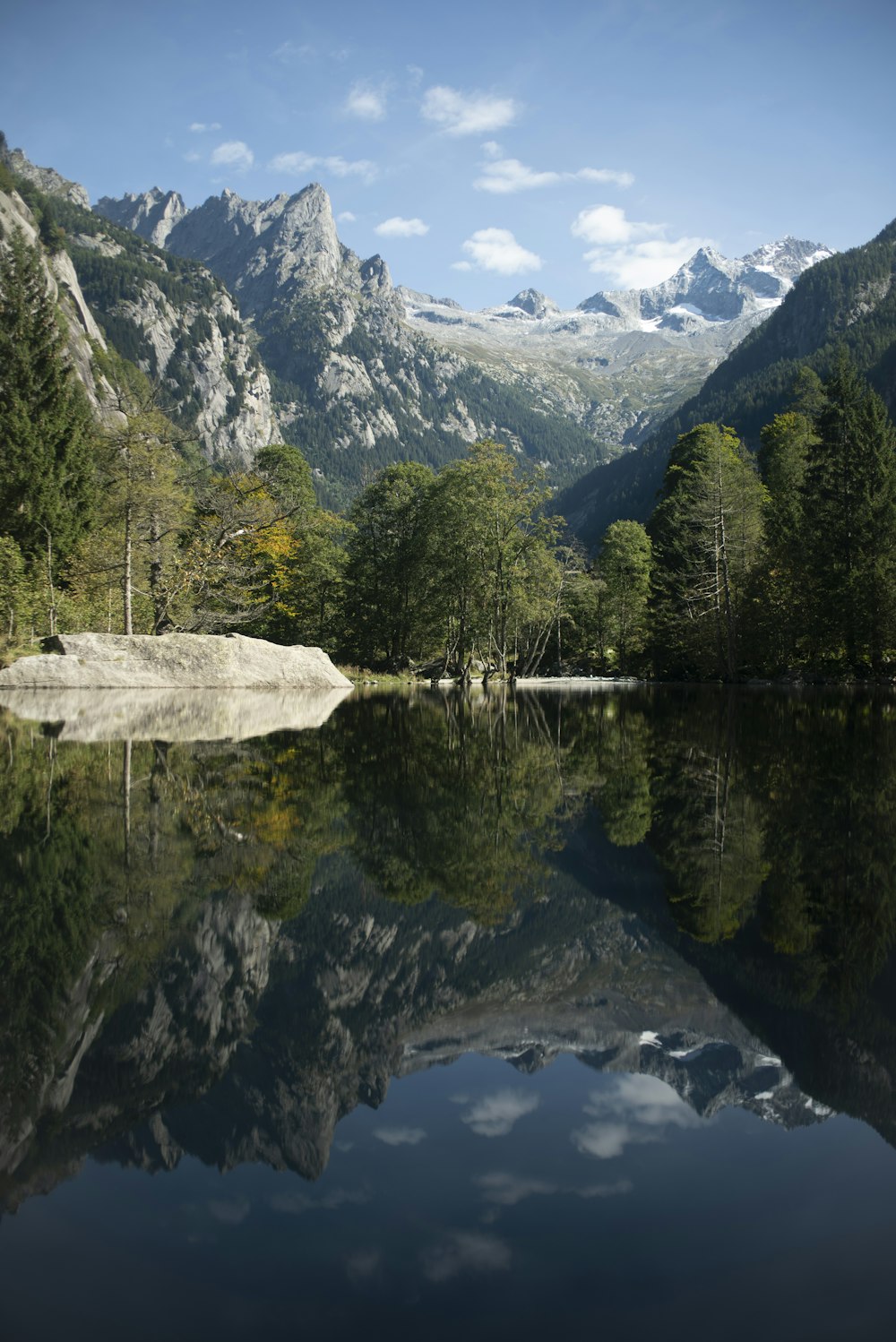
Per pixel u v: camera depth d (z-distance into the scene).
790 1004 2.98
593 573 63.06
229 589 40.19
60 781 8.39
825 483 38.38
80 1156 2.10
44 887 4.66
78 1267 1.71
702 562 44.81
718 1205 1.89
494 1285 1.59
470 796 7.75
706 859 5.23
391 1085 2.45
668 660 51.06
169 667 27.28
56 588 31.78
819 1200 1.87
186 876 4.91
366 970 3.40
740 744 12.61
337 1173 2.00
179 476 36.09
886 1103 2.33
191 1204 1.92
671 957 3.53
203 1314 1.51
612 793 7.91
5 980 3.31
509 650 56.34
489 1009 3.00
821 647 38.12
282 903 4.38
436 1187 1.96
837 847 5.54
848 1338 1.44
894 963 3.39
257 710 19.08
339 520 50.09
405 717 18.86
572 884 4.71
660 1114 2.27
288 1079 2.49
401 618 47.59
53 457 32.56
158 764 9.75
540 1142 2.13
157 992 3.19
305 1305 1.56
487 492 43.03
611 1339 1.45
